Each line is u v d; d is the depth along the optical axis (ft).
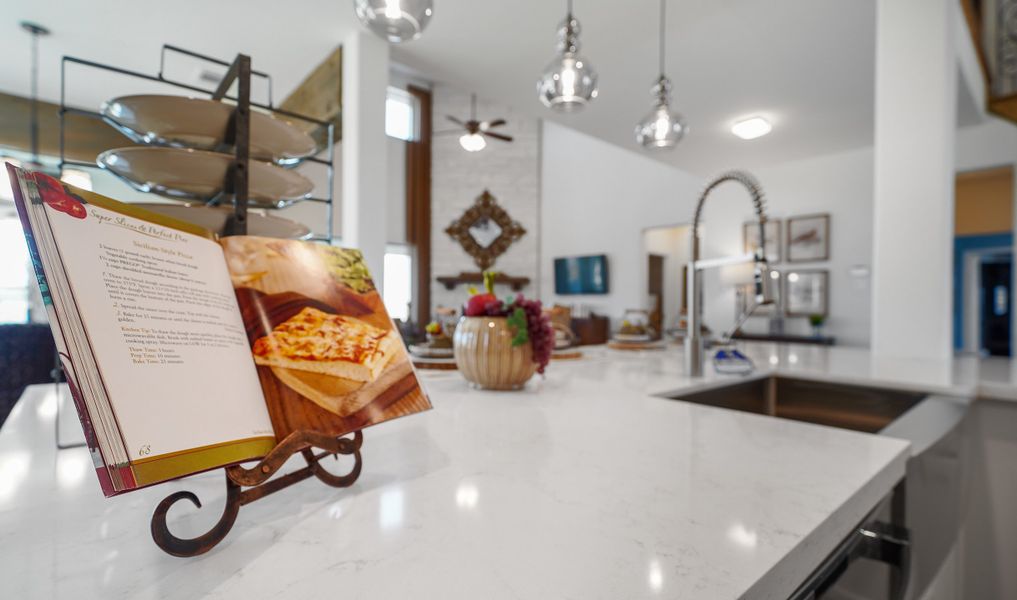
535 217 27.09
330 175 3.28
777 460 2.15
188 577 1.13
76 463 1.99
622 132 14.57
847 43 9.44
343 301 1.85
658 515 1.55
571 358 6.10
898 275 6.80
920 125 6.69
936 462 3.69
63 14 8.70
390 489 1.74
